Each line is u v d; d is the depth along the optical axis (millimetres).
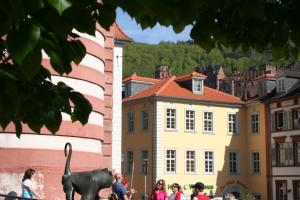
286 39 3916
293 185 49000
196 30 3656
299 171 48312
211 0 3262
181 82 55000
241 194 54719
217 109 54844
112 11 2699
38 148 14297
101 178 3973
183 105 52938
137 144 54312
